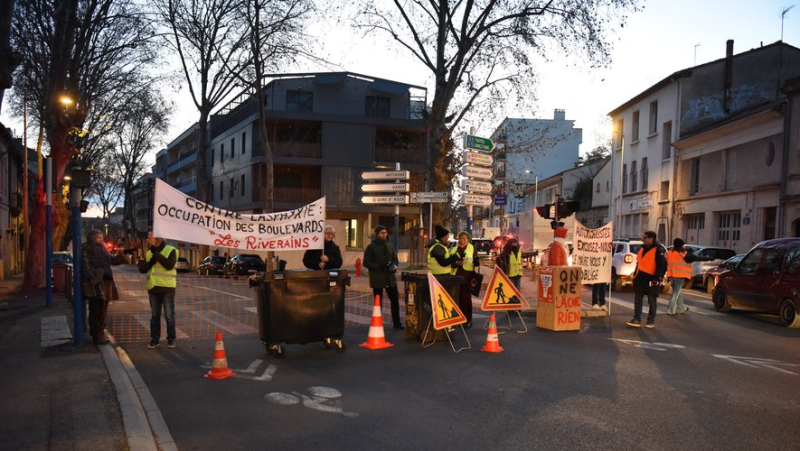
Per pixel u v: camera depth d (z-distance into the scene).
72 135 21.38
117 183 62.22
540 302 10.63
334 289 8.23
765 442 4.78
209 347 8.64
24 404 5.41
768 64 31.62
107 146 40.31
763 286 11.71
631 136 37.66
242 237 9.11
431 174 22.61
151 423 5.10
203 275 35.06
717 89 31.56
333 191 40.38
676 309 13.03
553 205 12.88
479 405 5.76
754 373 7.17
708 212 28.88
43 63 20.05
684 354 8.31
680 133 31.56
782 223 22.81
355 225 41.91
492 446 4.66
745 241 25.67
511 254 12.42
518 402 5.86
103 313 8.37
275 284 7.91
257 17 26.92
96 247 8.38
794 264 11.09
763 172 24.89
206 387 6.43
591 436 4.89
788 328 10.93
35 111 27.66
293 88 42.31
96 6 19.59
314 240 9.62
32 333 9.34
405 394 6.16
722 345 9.07
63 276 16.84
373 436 4.89
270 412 5.55
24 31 19.92
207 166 52.84
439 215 24.98
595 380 6.76
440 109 22.47
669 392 6.25
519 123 30.27
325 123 40.28
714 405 5.78
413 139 42.84
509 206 74.50
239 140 44.38
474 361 7.77
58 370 6.70
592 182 45.75
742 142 26.14
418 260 23.69
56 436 4.59
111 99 28.50
